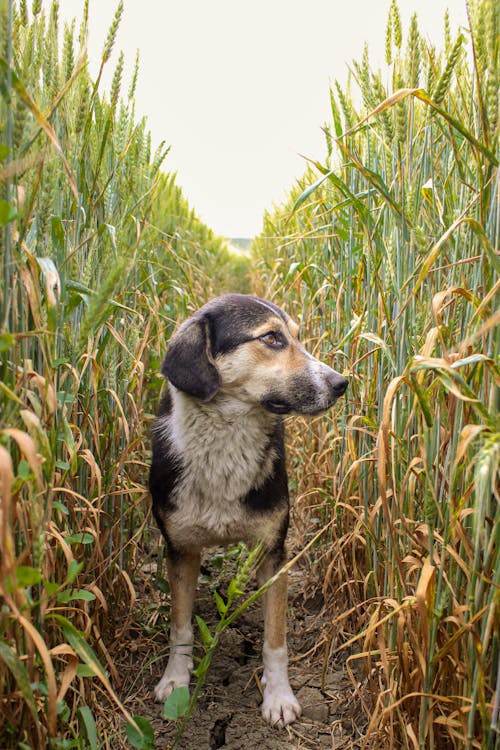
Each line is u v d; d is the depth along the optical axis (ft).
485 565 5.94
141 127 11.18
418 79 7.36
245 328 10.17
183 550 10.08
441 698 6.52
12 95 5.64
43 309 7.09
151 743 7.22
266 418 10.13
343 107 10.14
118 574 10.44
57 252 7.29
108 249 8.59
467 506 6.58
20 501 6.05
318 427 14.57
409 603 6.70
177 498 9.82
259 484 9.83
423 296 8.22
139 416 11.72
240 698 9.71
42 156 5.80
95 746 6.51
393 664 7.86
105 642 10.17
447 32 7.68
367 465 9.44
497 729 5.73
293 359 10.25
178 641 9.90
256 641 11.14
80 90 7.91
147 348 13.75
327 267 14.52
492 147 5.92
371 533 8.40
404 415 7.94
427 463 6.26
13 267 6.06
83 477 9.32
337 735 8.82
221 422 9.68
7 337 4.59
